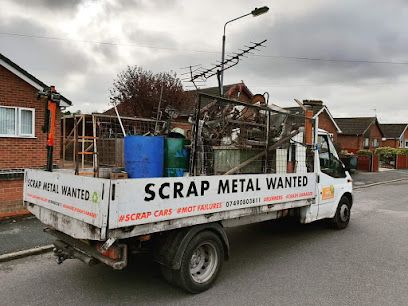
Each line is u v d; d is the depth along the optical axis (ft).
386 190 53.83
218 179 15.62
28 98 36.06
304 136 22.16
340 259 19.72
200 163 16.98
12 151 35.22
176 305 14.08
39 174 15.97
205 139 17.51
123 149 17.88
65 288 15.66
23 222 26.40
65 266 18.35
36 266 18.37
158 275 17.16
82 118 21.99
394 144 157.28
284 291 15.42
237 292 15.31
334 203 24.98
